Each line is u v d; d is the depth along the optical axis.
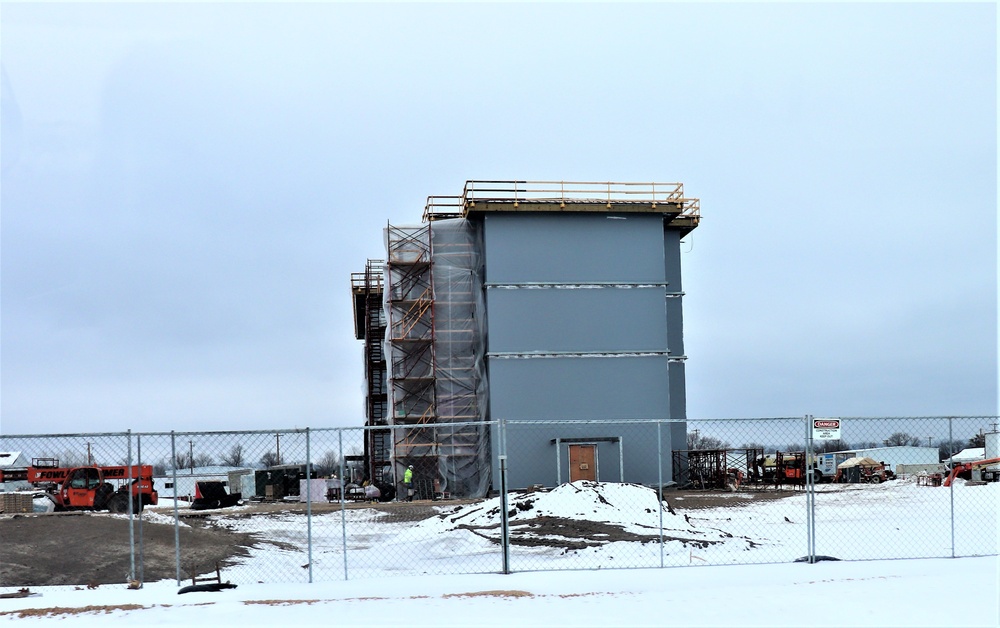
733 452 65.81
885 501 40.75
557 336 52.12
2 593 15.55
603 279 53.06
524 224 52.94
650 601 12.77
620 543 22.89
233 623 11.86
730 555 20.69
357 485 58.78
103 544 23.70
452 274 54.16
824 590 13.35
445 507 41.88
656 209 53.53
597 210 53.00
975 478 54.97
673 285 61.22
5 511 42.72
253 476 56.47
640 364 52.56
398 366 53.06
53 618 12.53
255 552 24.20
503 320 51.81
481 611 12.30
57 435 15.76
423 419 52.28
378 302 66.69
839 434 17.66
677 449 59.91
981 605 11.96
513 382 51.25
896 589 13.30
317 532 30.89
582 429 51.34
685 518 29.53
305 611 12.65
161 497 53.84
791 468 60.34
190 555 22.81
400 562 21.45
